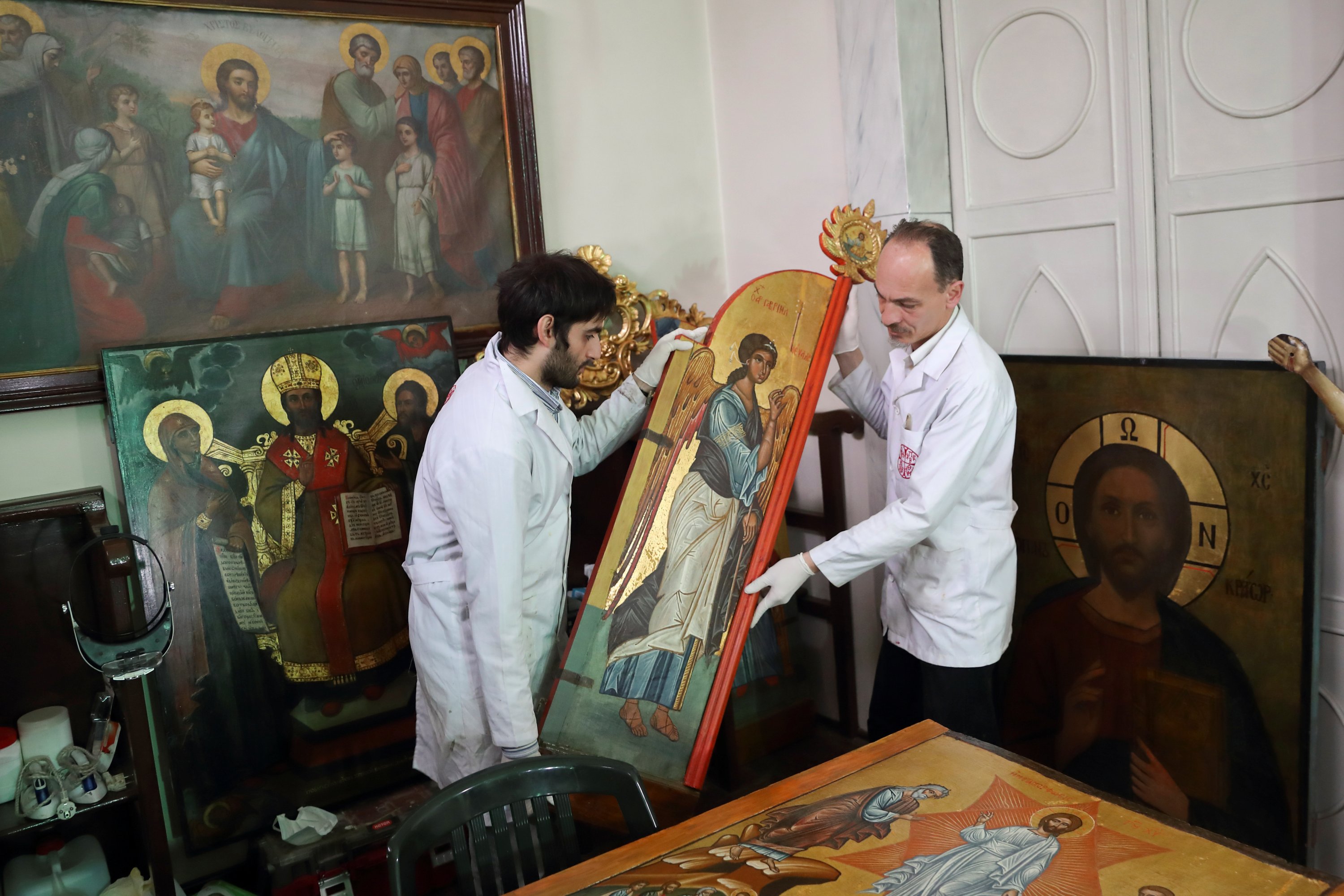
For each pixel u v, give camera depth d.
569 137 2.98
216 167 2.36
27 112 2.14
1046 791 1.45
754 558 2.11
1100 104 2.34
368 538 2.50
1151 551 2.21
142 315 2.30
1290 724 1.96
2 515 2.01
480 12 2.68
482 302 2.79
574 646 2.13
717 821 1.45
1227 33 2.08
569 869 1.36
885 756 1.60
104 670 1.95
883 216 2.71
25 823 1.95
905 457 2.12
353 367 2.50
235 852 2.44
